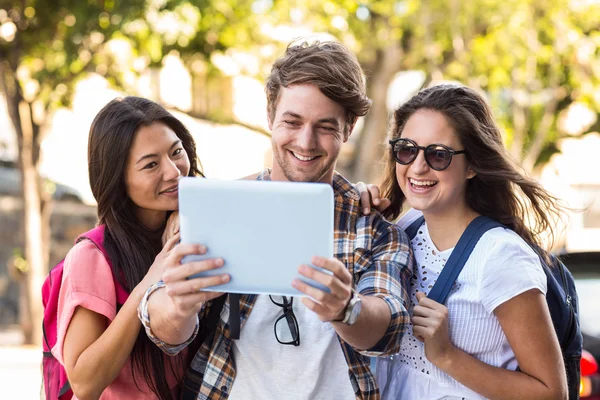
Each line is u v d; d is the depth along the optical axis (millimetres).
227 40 9250
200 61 9914
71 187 12172
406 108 2557
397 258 2438
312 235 1936
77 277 2379
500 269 2346
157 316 2133
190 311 2033
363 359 2393
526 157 12102
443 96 2498
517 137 11945
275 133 2414
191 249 1963
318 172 2410
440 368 2373
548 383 2332
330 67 2346
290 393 2369
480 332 2404
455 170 2461
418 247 2598
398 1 10102
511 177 2514
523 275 2330
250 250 1962
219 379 2404
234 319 2373
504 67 11336
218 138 13852
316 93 2340
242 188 1950
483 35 11109
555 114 13547
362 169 10852
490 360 2426
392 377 2557
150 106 2527
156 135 2486
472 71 11297
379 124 10812
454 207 2514
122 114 2469
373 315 2111
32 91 9617
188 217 1979
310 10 9539
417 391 2484
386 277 2348
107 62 8766
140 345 2410
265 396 2373
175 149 2539
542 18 11172
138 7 7953
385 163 2764
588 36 11633
